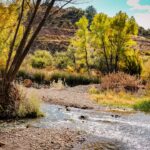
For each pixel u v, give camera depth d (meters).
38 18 15.59
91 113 17.70
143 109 19.81
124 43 43.69
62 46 86.56
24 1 15.80
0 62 18.72
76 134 12.16
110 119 15.95
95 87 29.38
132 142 11.45
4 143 10.13
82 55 46.59
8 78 15.27
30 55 54.47
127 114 17.84
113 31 43.81
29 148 9.79
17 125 13.39
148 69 31.62
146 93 25.48
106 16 44.72
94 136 12.10
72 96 24.34
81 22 45.94
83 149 10.21
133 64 39.78
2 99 14.98
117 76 28.91
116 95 24.81
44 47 82.44
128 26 43.59
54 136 11.52
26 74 35.88
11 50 15.15
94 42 45.66
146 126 14.41
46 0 15.09
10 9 16.08
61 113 17.22
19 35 19.00
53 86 31.62
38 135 11.52
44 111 17.55
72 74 38.50
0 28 16.36
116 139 11.79
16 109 15.13
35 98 16.09
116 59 43.69
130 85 27.27
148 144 11.24
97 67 48.19
